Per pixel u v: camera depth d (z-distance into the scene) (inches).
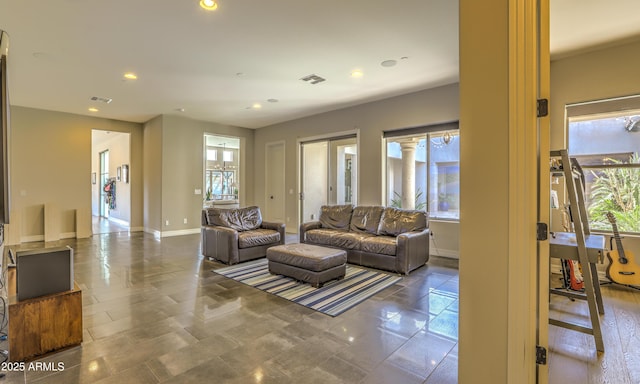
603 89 150.9
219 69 171.3
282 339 93.7
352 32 132.0
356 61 161.9
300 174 298.4
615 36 138.6
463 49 62.7
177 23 123.0
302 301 124.4
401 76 184.1
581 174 121.3
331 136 267.4
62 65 163.9
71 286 89.8
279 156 325.1
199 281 150.0
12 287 90.7
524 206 56.9
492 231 59.9
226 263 182.9
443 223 207.0
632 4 114.0
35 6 109.9
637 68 143.3
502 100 58.7
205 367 79.0
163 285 143.6
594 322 88.7
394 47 145.9
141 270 168.9
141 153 317.4
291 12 116.1
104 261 188.5
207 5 110.9
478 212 61.4
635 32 134.9
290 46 144.1
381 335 96.7
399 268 163.3
